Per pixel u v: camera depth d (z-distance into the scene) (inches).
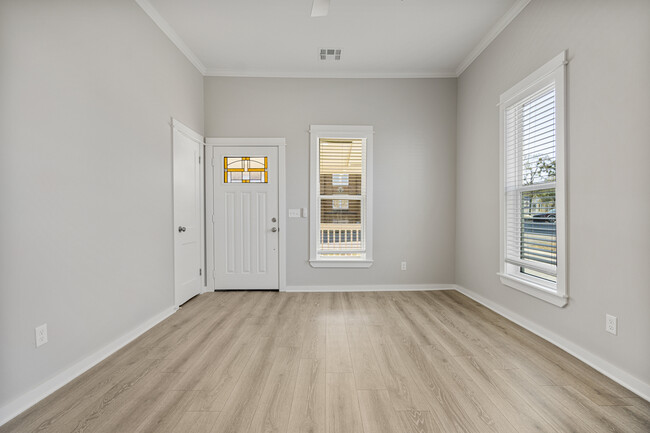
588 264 82.3
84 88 81.6
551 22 94.9
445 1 109.7
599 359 79.0
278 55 146.4
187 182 142.5
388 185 164.6
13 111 63.0
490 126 131.6
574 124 86.4
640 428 57.6
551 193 99.4
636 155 69.6
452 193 165.6
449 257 166.4
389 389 70.6
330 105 162.9
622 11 72.4
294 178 162.6
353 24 123.1
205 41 134.3
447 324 112.9
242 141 161.0
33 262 67.1
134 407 64.2
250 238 162.6
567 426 58.2
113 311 92.4
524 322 109.6
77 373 77.8
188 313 126.7
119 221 95.6
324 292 160.9
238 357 87.0
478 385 72.1
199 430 57.2
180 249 135.8
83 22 81.3
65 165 75.6
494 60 128.1
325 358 86.0
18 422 59.6
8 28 62.0
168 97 125.6
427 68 159.6
